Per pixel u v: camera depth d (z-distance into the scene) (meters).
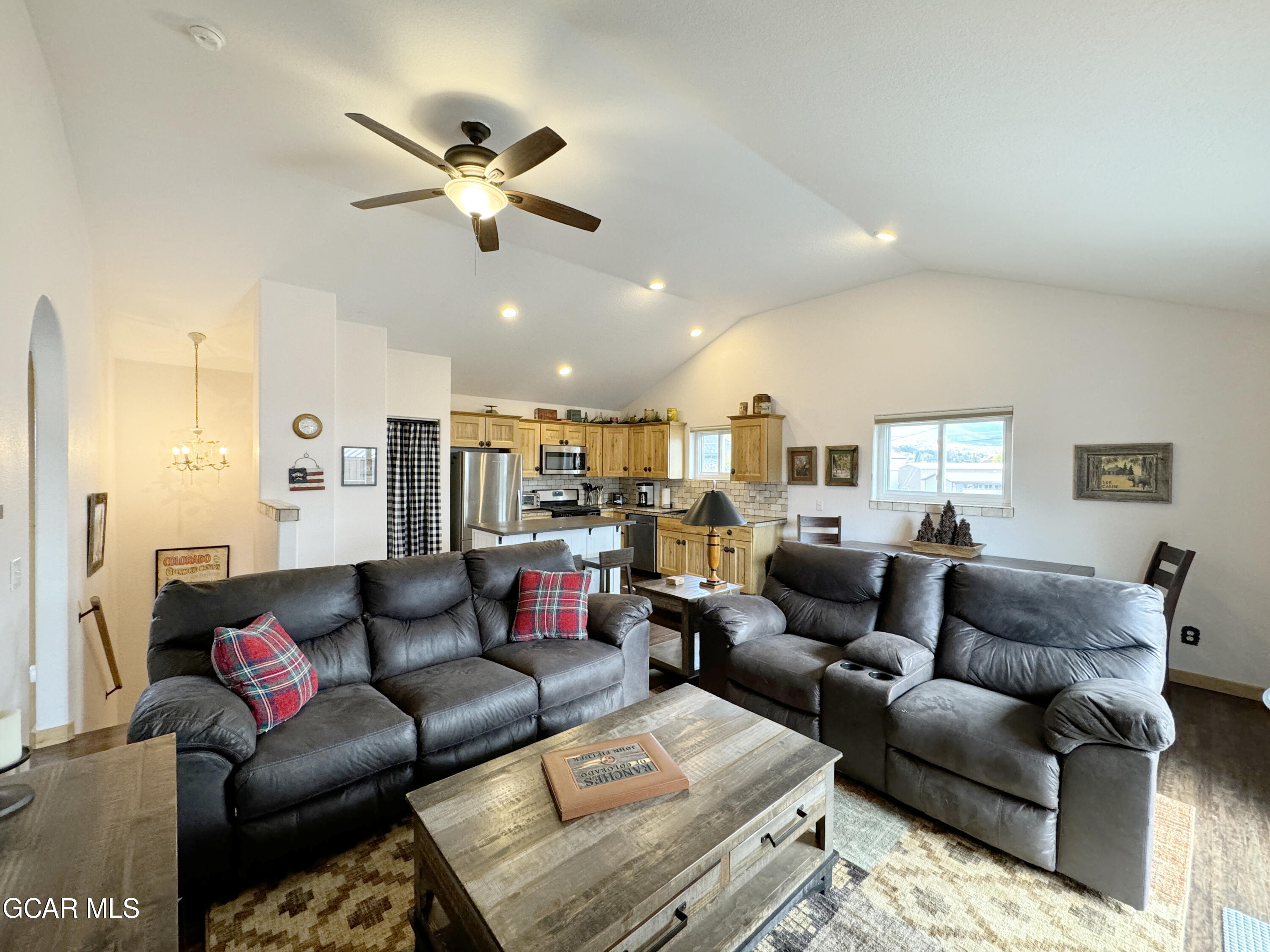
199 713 1.70
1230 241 2.29
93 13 1.97
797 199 3.22
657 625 4.54
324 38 1.98
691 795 1.52
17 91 1.95
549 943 1.06
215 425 5.59
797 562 3.29
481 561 3.06
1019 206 2.52
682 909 1.29
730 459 6.62
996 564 3.90
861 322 5.19
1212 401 3.39
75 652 3.02
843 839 2.03
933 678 2.50
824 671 2.48
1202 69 1.33
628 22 1.73
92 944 0.77
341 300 4.47
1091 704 1.75
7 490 2.00
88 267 3.37
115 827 1.04
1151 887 1.79
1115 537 3.77
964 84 1.66
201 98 2.39
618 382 7.18
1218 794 2.30
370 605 2.66
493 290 4.85
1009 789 1.86
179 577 5.44
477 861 1.26
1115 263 3.05
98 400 3.92
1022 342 4.19
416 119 2.47
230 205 3.24
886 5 1.38
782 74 1.84
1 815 1.05
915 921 1.67
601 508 7.73
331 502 4.23
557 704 2.53
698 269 4.68
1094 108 1.61
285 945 1.57
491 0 1.74
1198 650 3.44
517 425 6.78
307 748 1.84
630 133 2.50
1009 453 4.38
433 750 2.13
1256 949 1.56
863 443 5.21
